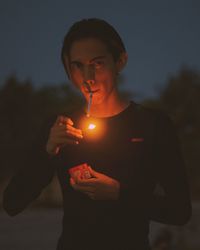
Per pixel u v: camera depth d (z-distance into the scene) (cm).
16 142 3766
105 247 170
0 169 3653
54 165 184
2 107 3800
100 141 177
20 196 186
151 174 178
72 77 182
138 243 172
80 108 189
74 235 174
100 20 180
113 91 181
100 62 176
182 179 180
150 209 177
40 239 1781
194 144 4288
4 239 1764
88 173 168
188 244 1208
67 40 180
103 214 171
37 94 3919
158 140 180
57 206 3484
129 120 179
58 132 167
